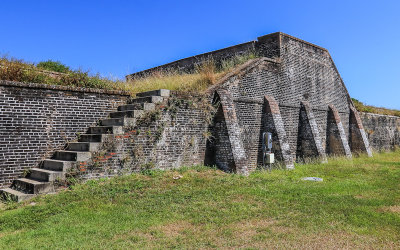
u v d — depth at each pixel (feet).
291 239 16.76
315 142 51.26
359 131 68.23
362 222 19.43
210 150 38.88
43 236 17.06
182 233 17.83
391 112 95.45
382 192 28.58
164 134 33.99
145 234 17.58
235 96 42.24
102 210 21.49
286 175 38.47
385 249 15.35
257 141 44.80
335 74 65.92
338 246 15.75
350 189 29.81
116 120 31.65
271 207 23.13
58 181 25.84
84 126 32.63
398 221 19.74
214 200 24.85
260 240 16.63
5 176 27.09
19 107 28.22
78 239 16.52
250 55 51.26
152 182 28.94
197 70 53.98
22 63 33.27
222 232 17.84
